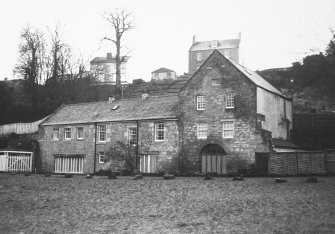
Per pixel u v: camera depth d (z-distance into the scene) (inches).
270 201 619.2
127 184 954.1
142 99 1781.5
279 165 1252.5
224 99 1465.3
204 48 3489.2
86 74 2696.9
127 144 1620.3
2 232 465.4
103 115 1776.6
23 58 2453.2
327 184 843.4
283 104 1685.5
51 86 2493.8
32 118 2385.6
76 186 925.2
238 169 1343.5
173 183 956.6
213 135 1467.8
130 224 489.7
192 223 483.2
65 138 1841.8
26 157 1854.1
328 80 2017.7
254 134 1386.6
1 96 2397.9
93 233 450.0
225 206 590.9
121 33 2436.0
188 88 1544.0
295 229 430.0
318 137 1841.8
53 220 528.1
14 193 806.5
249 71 1690.5
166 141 1553.9
